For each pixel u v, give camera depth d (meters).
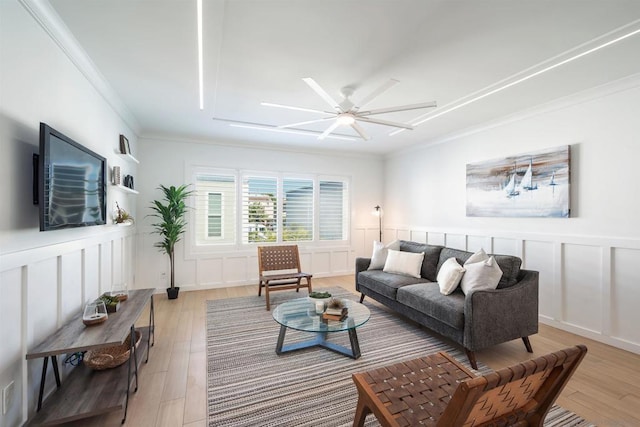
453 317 2.42
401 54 2.21
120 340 1.61
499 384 0.91
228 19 1.81
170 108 3.34
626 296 2.60
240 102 3.16
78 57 2.13
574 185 2.97
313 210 5.53
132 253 4.00
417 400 1.34
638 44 2.05
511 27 1.89
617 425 1.67
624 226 2.62
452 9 1.73
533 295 2.56
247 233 5.00
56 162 1.70
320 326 2.30
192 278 4.61
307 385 2.07
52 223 1.65
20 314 1.51
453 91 2.87
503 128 3.67
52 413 1.49
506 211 3.61
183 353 2.53
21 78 1.53
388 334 2.95
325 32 1.95
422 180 5.08
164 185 4.44
